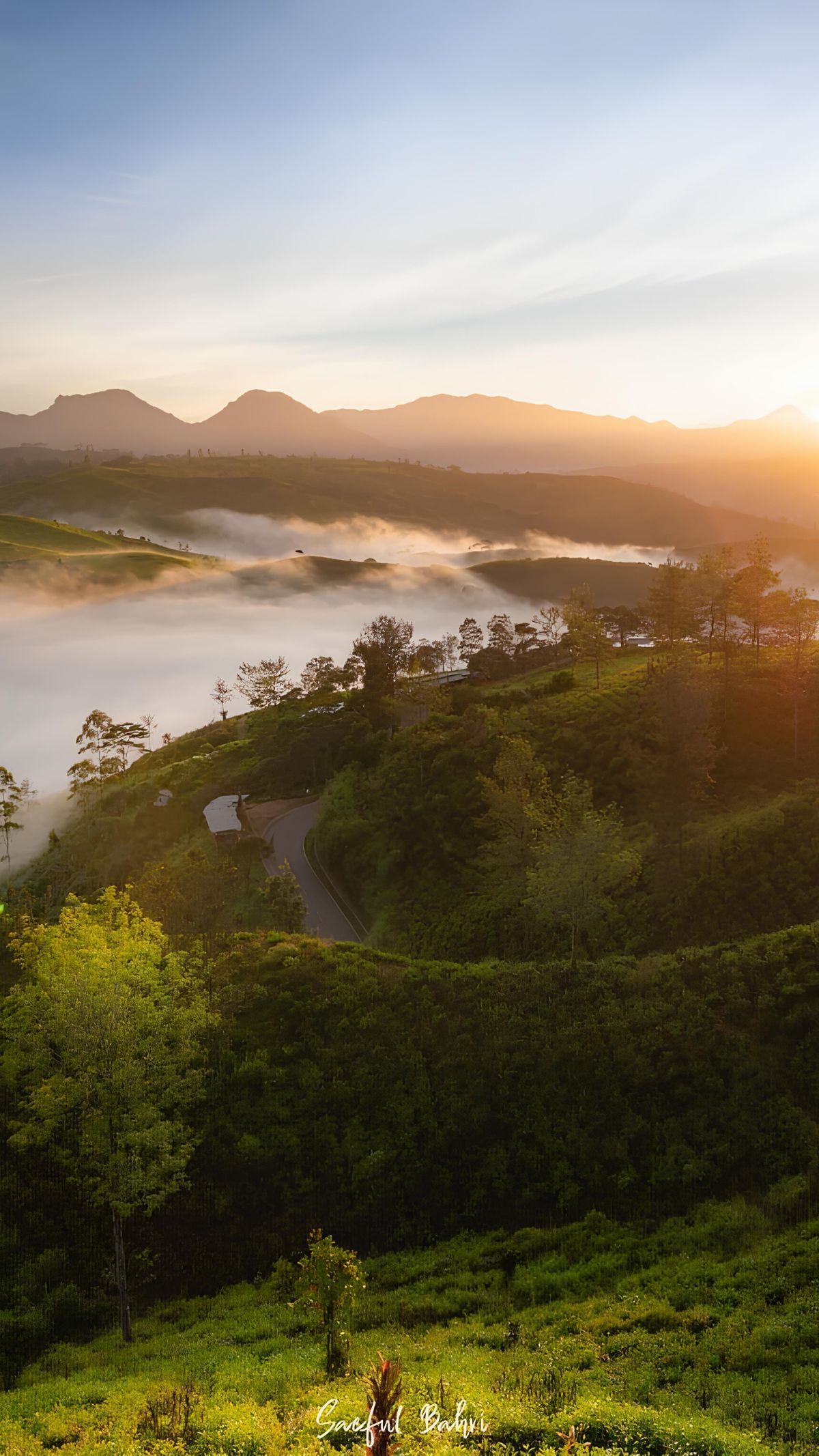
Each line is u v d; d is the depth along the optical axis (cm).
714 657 11506
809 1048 4934
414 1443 2178
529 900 6344
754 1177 4428
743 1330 3109
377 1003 5481
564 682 12181
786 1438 2500
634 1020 5241
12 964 6600
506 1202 4547
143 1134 3803
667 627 12719
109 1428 2673
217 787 13200
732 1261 3681
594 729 9775
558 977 5694
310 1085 4962
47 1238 4269
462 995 5547
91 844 13162
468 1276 3956
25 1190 4422
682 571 12475
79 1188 4431
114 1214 3775
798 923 6675
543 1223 4416
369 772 11556
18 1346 3706
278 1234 4388
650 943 6912
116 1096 3884
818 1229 3806
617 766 8931
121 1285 3734
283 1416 2581
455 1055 5128
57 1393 3164
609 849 6297
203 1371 3209
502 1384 2764
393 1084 4991
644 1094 4881
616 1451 2238
